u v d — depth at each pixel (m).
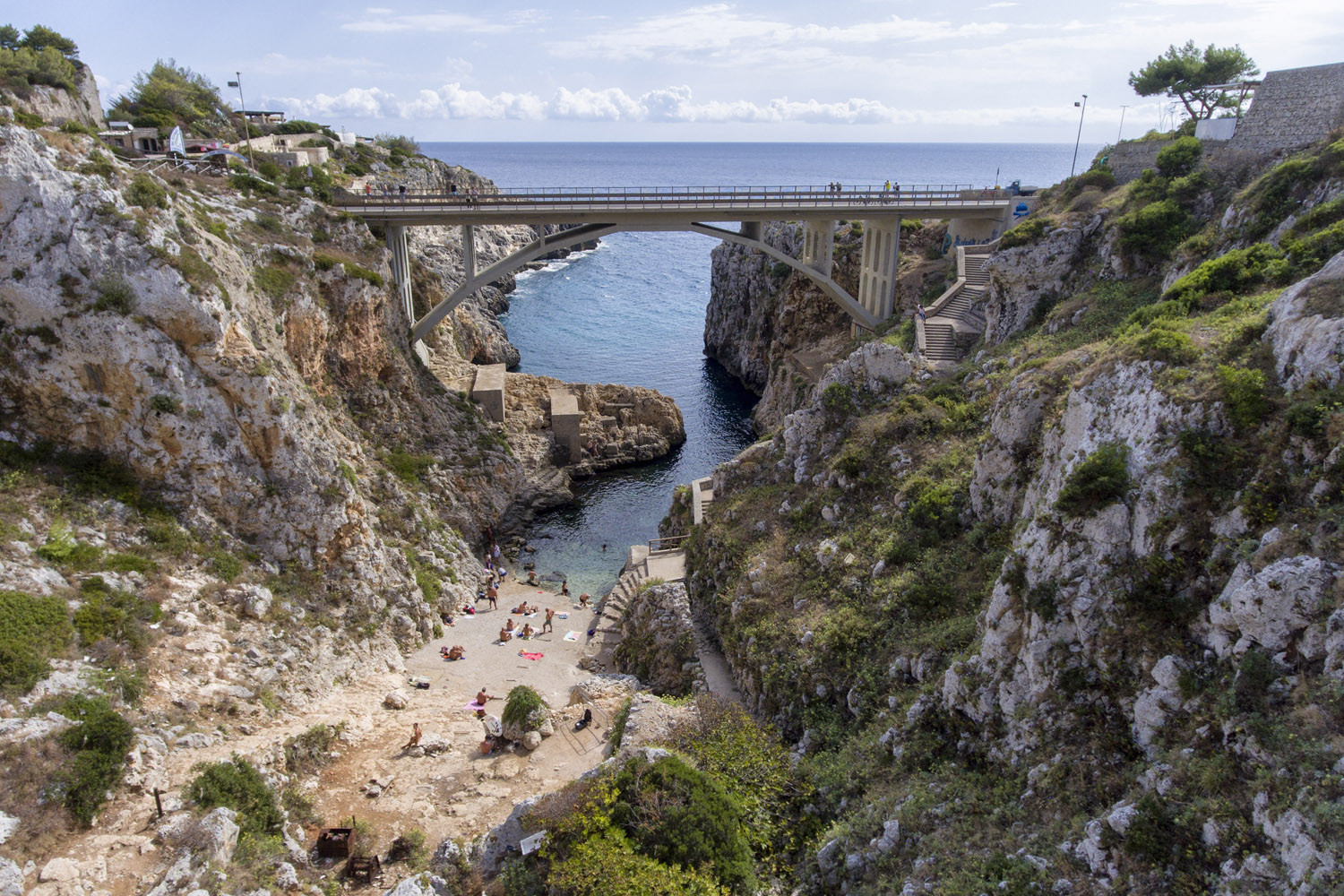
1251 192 30.69
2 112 26.58
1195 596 14.24
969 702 17.67
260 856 17.55
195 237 29.92
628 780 18.20
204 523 28.19
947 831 15.50
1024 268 41.00
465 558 40.66
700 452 61.16
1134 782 13.74
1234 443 14.77
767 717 23.91
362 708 26.89
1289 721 11.73
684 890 15.07
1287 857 10.72
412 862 19.25
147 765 18.88
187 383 27.86
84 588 22.97
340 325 39.69
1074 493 16.27
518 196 49.53
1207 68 51.19
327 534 30.70
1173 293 24.34
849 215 55.81
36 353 26.28
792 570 27.89
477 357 72.88
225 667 24.38
